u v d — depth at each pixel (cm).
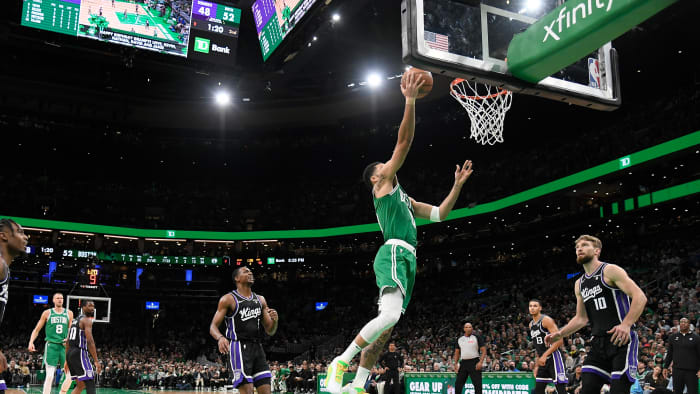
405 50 605
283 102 3491
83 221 3703
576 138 3403
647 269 2762
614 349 493
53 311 1071
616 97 698
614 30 555
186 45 1864
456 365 1191
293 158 4138
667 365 1062
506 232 3397
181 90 3472
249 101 3488
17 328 3638
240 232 3944
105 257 3828
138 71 3203
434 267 3919
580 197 3359
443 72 625
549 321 925
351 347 396
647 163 2536
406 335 3288
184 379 2831
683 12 2145
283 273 4209
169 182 4434
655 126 2681
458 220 3522
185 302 4075
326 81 3108
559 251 3425
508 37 657
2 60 3059
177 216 4100
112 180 4350
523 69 637
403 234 430
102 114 3644
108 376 2920
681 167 2816
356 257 3906
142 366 2950
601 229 3195
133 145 3888
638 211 2802
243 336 655
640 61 2648
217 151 4041
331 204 4112
